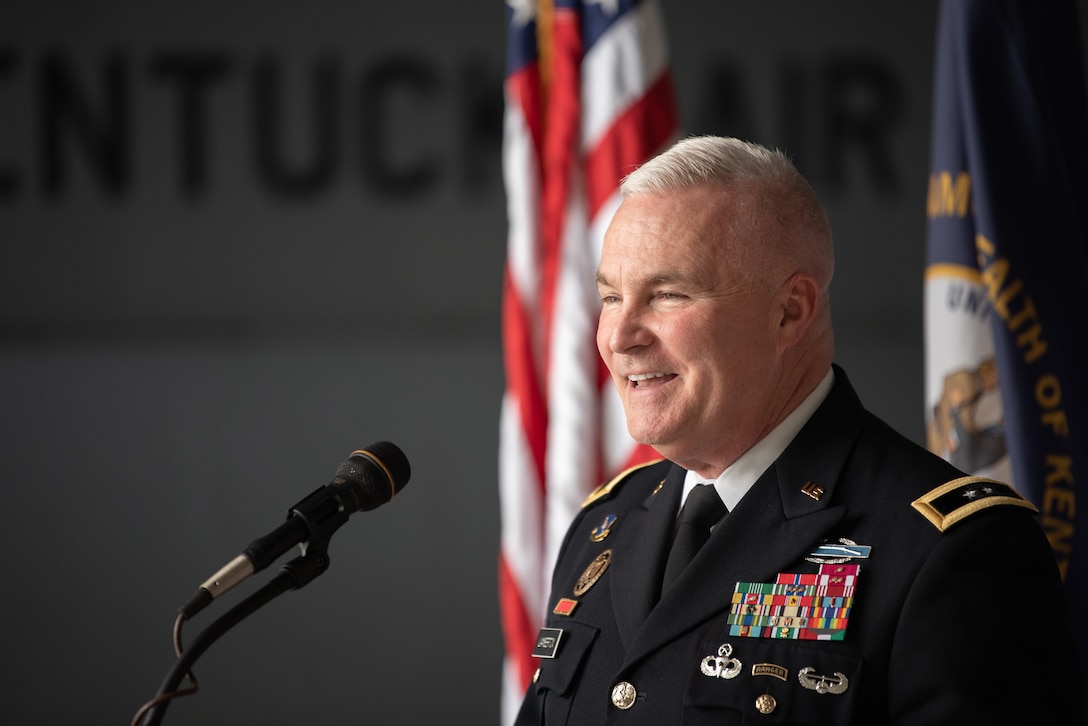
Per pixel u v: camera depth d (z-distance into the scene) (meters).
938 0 17.52
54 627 16.97
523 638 7.54
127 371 17.28
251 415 17.34
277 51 17.38
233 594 16.91
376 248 17.47
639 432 3.82
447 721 16.98
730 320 3.71
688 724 3.48
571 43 7.71
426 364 17.44
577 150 7.67
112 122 17.31
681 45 17.50
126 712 16.88
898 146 17.44
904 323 17.48
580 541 4.56
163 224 17.36
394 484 3.79
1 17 17.20
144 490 17.17
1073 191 5.61
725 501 3.95
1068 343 5.32
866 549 3.56
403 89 17.44
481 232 17.47
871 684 3.37
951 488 3.58
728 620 3.62
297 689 16.88
